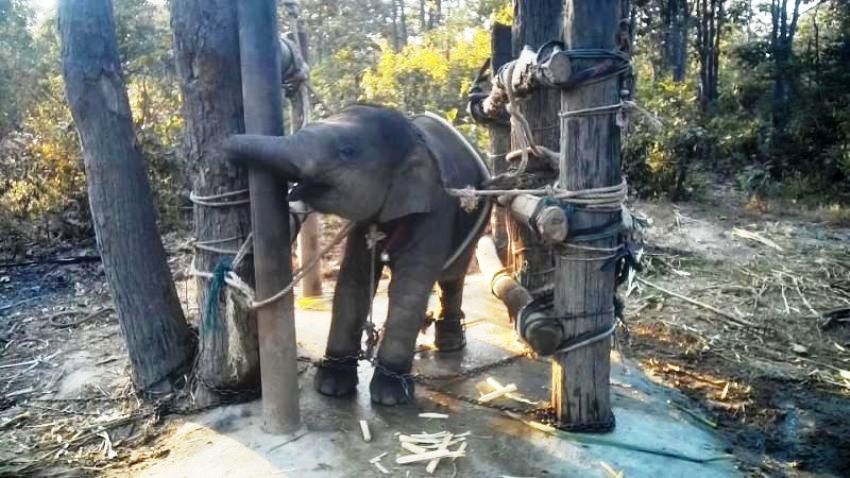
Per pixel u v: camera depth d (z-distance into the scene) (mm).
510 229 5387
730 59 22578
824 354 5875
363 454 3826
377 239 4246
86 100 4348
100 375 5078
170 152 9195
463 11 19594
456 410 4340
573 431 4059
